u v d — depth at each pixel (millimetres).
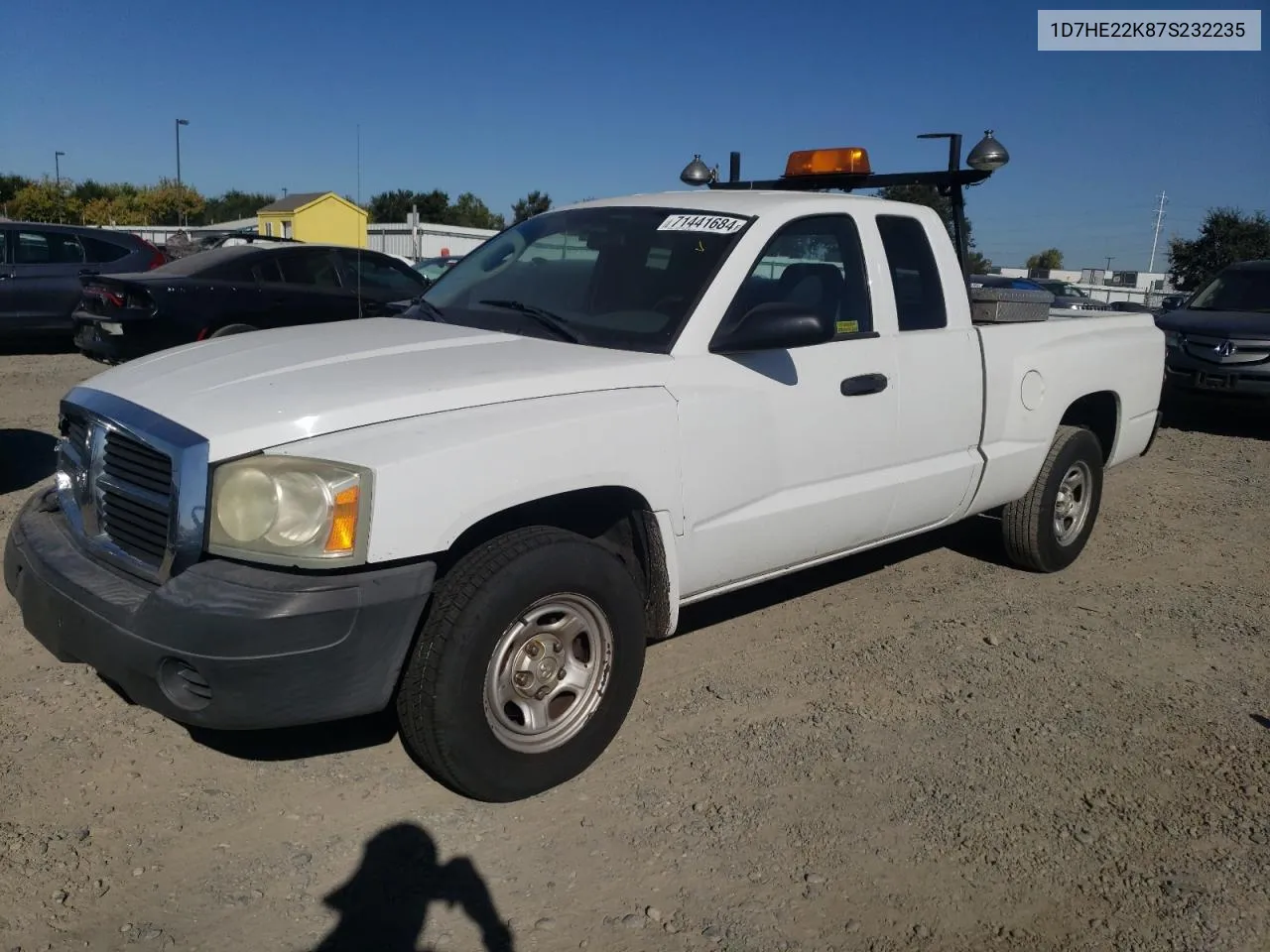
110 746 3545
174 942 2668
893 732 3914
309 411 2955
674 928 2807
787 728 3906
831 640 4758
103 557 3152
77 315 10055
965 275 5191
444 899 2883
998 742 3875
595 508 3697
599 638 3453
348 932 2738
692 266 3951
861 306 4410
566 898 2908
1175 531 6871
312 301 10656
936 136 5113
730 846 3172
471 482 3027
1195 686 4438
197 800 3273
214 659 2752
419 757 3230
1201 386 10477
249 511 2855
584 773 3537
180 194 42938
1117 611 5305
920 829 3299
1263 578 5938
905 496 4578
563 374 3389
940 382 4652
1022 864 3146
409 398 3088
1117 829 3344
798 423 4008
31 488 6516
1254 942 2840
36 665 4082
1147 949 2803
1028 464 5301
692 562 3754
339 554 2848
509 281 4387
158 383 3293
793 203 4238
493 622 3102
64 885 2852
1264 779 3680
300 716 2861
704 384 3691
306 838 3115
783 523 4020
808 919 2867
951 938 2820
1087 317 6016
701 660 4473
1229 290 11633
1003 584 5621
